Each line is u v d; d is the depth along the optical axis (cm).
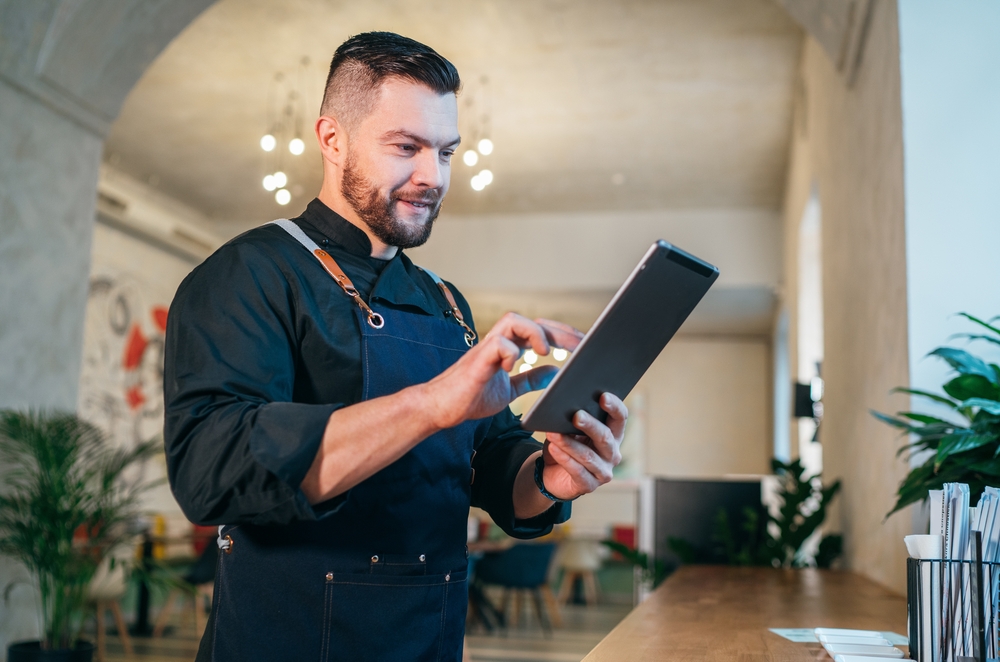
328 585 114
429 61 123
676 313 110
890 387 295
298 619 113
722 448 1280
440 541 125
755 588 280
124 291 854
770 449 1271
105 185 842
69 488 369
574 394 105
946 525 121
